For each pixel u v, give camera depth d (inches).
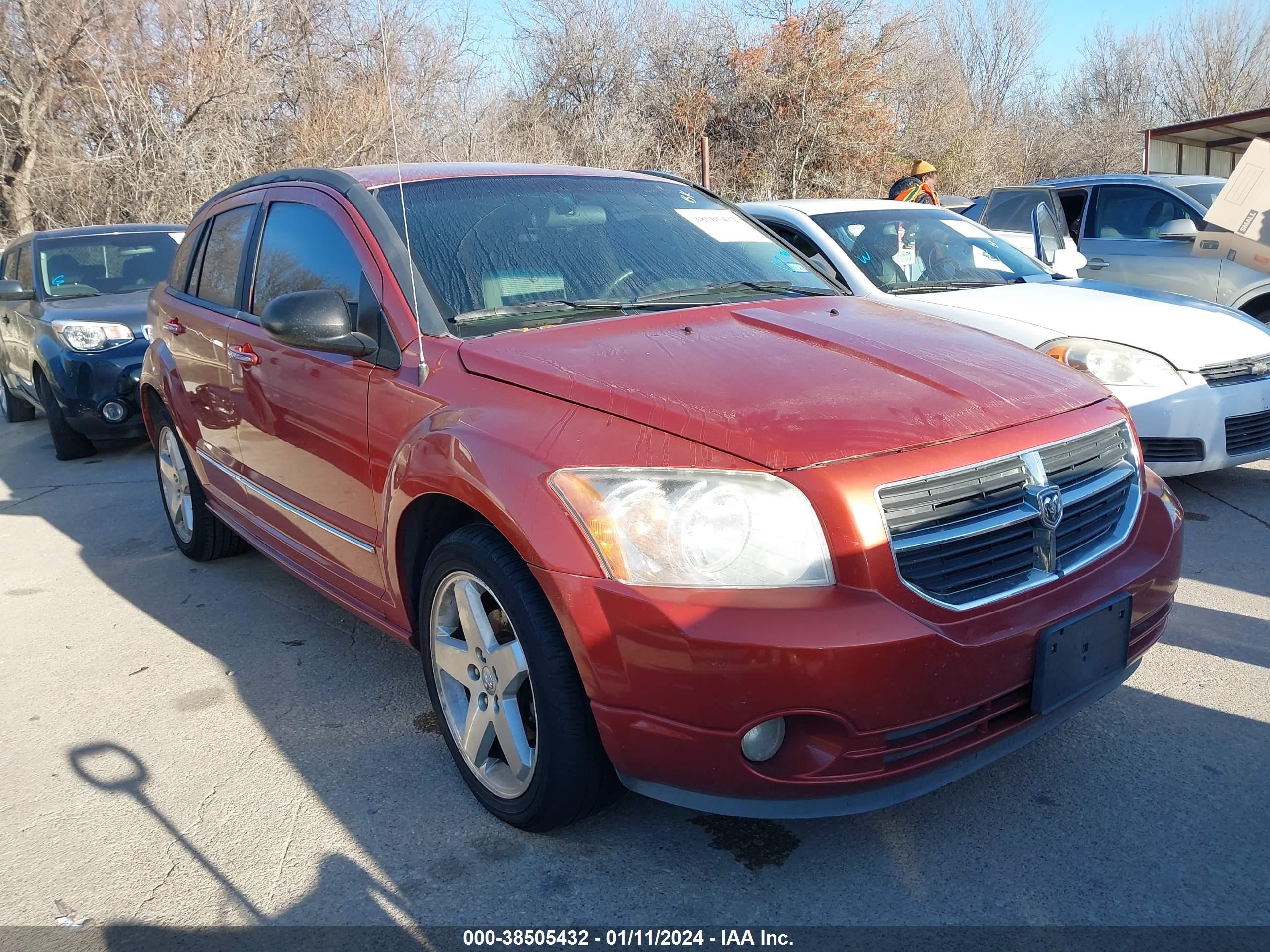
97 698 146.2
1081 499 103.7
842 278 224.8
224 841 110.3
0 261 390.3
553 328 119.5
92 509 250.7
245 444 160.6
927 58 1198.3
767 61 973.2
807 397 98.7
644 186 161.0
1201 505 207.6
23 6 672.4
